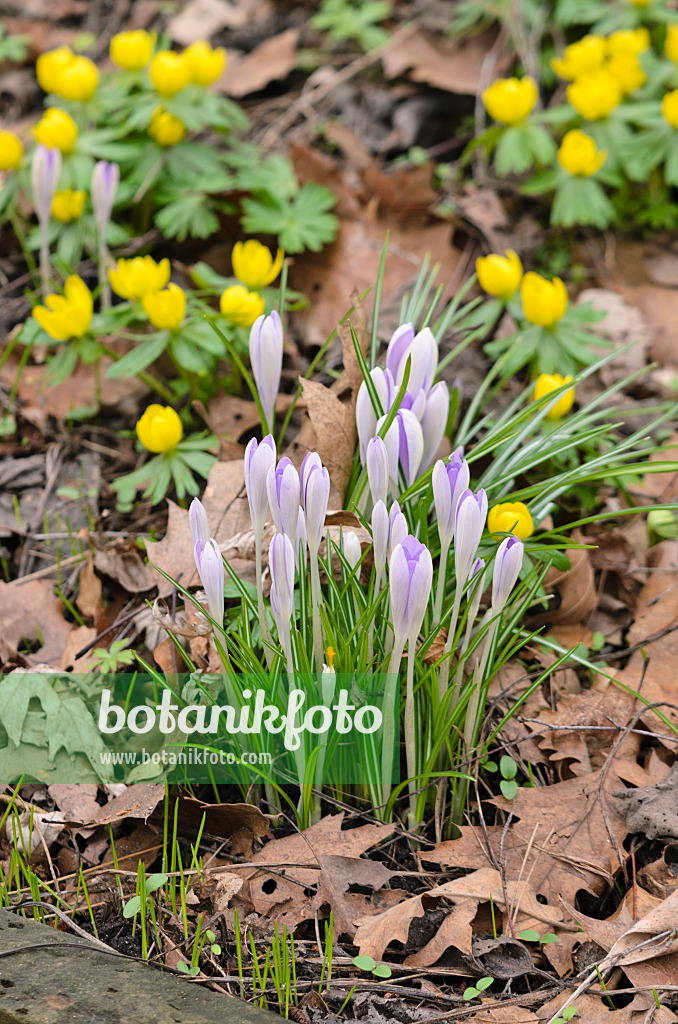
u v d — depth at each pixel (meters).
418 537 1.35
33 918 1.32
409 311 1.45
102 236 1.54
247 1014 1.27
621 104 1.68
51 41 1.84
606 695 1.40
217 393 1.52
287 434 1.52
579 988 1.29
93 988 1.28
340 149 1.74
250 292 1.50
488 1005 1.29
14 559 1.48
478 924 1.33
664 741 1.39
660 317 1.63
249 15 1.87
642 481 1.51
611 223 1.71
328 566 1.32
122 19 1.87
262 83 1.79
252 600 1.37
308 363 1.59
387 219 1.67
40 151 1.52
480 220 1.67
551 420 1.46
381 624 1.34
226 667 1.33
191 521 1.30
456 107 1.78
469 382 1.54
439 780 1.35
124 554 1.46
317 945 1.32
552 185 1.64
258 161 1.69
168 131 1.61
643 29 1.74
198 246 1.65
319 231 1.61
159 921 1.32
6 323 1.60
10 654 1.42
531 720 1.38
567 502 1.50
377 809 1.35
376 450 1.29
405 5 1.85
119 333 1.51
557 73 1.75
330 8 1.84
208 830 1.36
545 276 1.67
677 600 1.44
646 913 1.32
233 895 1.33
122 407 1.56
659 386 1.58
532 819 1.35
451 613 1.34
